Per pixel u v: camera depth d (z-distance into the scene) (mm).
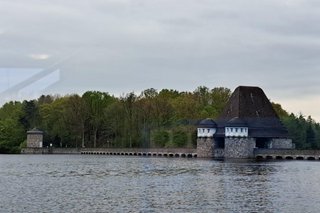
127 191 76062
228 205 63188
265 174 108125
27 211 58531
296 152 179250
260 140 196250
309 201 66750
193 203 64438
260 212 58812
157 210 59531
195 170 121000
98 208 60562
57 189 78688
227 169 124562
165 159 182250
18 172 115812
